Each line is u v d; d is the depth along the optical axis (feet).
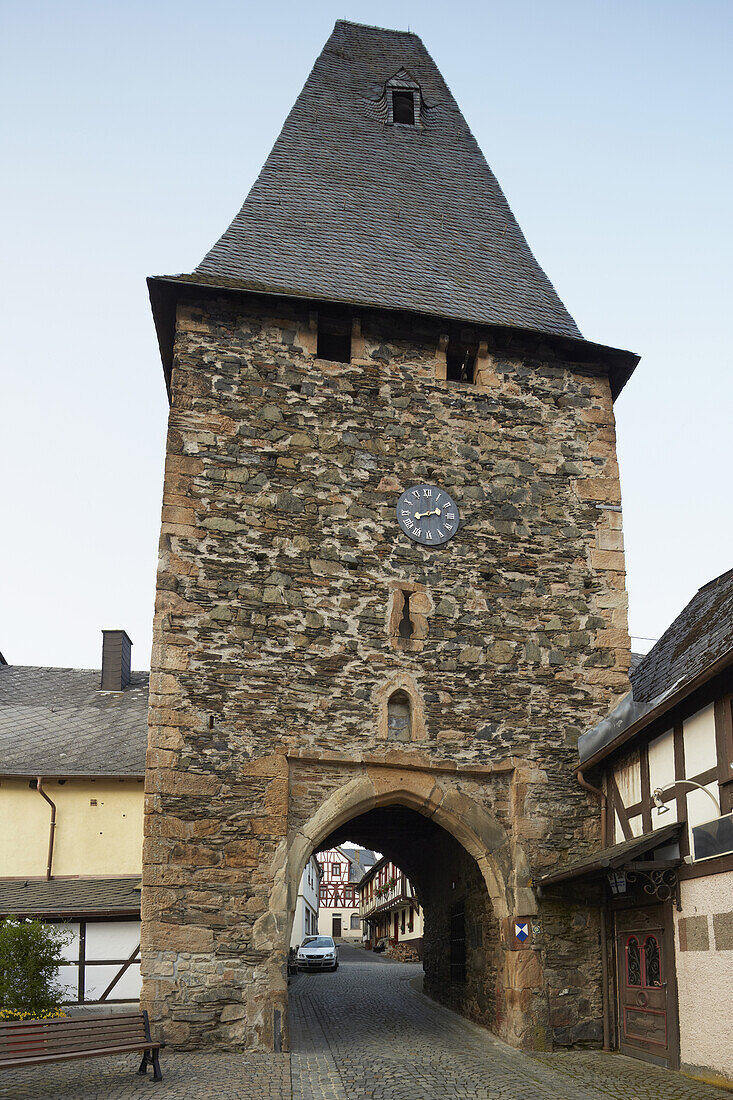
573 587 32.94
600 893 29.68
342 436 32.60
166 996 25.63
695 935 23.76
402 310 33.88
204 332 32.60
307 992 49.03
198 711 28.17
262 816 27.68
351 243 38.17
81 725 49.57
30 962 30.04
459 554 32.37
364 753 29.19
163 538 29.66
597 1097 21.25
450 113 46.44
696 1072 23.39
